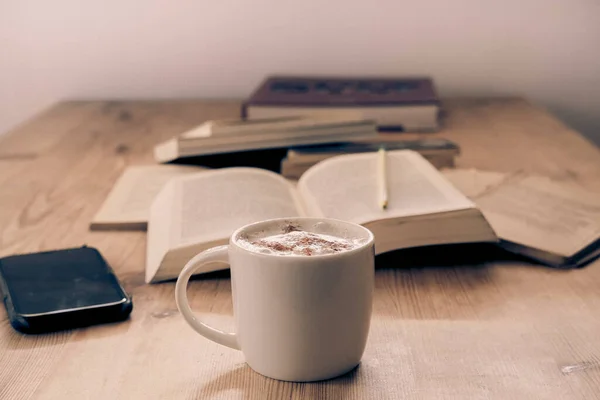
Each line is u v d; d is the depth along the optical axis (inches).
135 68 80.4
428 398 27.9
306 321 27.8
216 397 28.0
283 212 38.0
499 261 37.8
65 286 34.3
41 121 70.0
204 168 50.8
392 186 39.1
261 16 78.1
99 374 29.4
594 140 80.0
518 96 79.4
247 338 28.7
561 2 76.4
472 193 43.6
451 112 71.0
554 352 30.4
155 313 33.4
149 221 41.4
